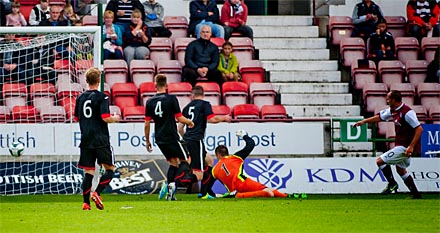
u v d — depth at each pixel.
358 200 35.91
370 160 41.44
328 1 57.44
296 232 23.86
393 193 40.41
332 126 43.44
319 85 51.47
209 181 37.19
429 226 25.59
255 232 23.80
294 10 58.16
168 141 34.03
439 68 51.84
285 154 43.19
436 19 55.12
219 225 25.52
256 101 49.31
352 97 51.16
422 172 41.62
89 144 29.91
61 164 40.94
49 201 35.62
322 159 41.31
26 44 46.94
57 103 46.00
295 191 40.75
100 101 29.69
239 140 42.66
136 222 26.33
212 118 36.03
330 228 24.92
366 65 51.47
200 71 49.19
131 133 41.84
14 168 40.78
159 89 34.03
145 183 40.41
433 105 50.12
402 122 36.75
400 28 55.72
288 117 47.69
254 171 40.81
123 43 51.06
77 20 51.34
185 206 32.44
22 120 45.22
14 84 46.16
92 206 32.56
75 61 45.56
